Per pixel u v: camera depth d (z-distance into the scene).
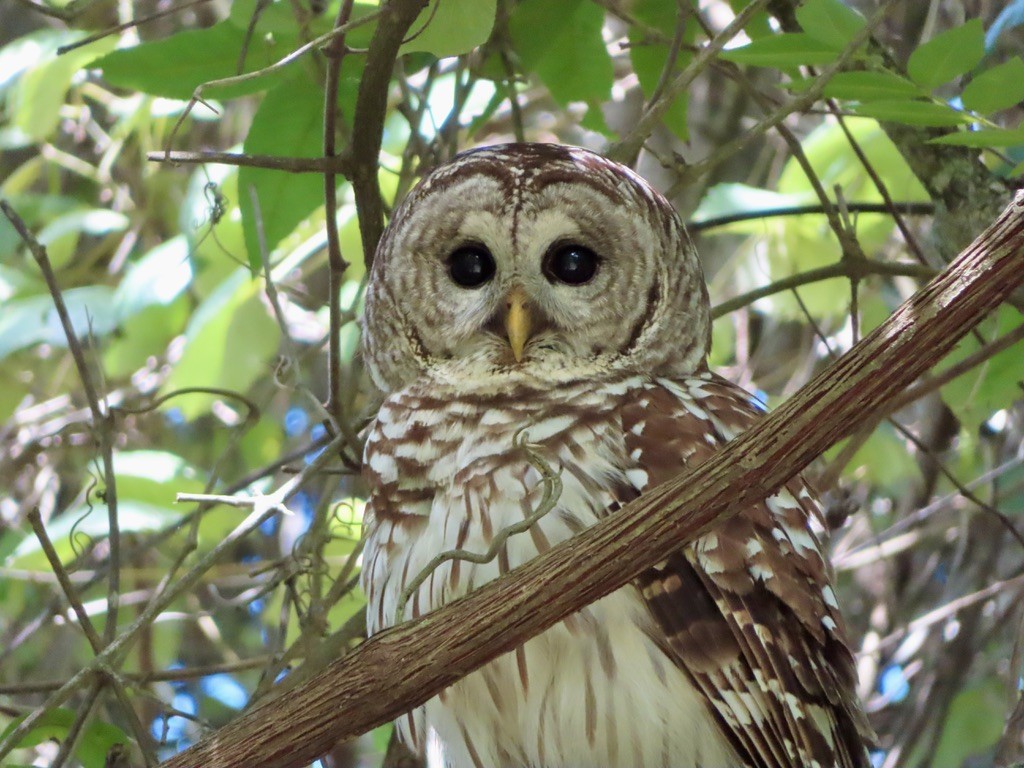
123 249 12.09
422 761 8.33
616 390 6.78
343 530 9.88
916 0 10.48
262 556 11.96
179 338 11.99
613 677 6.26
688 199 11.57
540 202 7.07
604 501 6.28
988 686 11.10
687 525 4.78
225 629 12.12
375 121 6.63
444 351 7.21
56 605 8.67
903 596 11.31
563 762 6.38
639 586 6.26
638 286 7.16
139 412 7.77
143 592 10.48
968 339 8.67
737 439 4.77
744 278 11.34
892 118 6.63
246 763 4.85
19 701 11.09
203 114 10.98
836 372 4.69
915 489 11.39
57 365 12.66
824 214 9.49
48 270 7.55
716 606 6.32
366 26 7.45
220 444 12.04
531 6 8.59
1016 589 10.77
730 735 6.27
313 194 8.07
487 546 6.16
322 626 7.67
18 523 11.35
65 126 12.86
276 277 10.38
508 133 12.20
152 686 10.20
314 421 11.21
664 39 8.24
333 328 7.22
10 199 12.18
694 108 11.84
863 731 6.93
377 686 4.82
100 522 9.17
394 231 7.39
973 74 8.04
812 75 8.18
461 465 6.43
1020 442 10.91
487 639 4.80
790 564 6.52
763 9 8.29
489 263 7.19
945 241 8.37
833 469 8.16
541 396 6.79
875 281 10.95
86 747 7.05
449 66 10.27
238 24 7.48
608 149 7.69
